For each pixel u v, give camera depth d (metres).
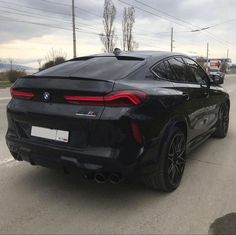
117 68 4.48
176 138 4.65
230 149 6.84
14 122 4.56
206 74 6.34
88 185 4.84
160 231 3.71
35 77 4.36
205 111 5.93
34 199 4.42
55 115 4.07
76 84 4.01
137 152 3.93
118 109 3.85
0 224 3.81
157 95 4.25
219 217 4.02
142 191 4.68
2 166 5.53
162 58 5.01
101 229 3.74
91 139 3.93
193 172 5.48
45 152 4.20
